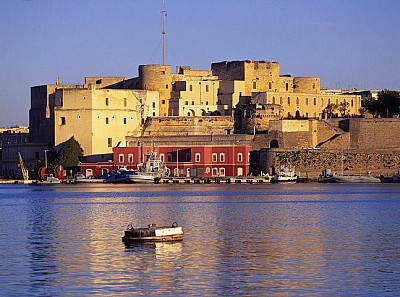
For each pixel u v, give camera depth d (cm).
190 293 8525
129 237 12081
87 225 14550
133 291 8612
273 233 13112
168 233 12156
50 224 14800
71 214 17062
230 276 9325
